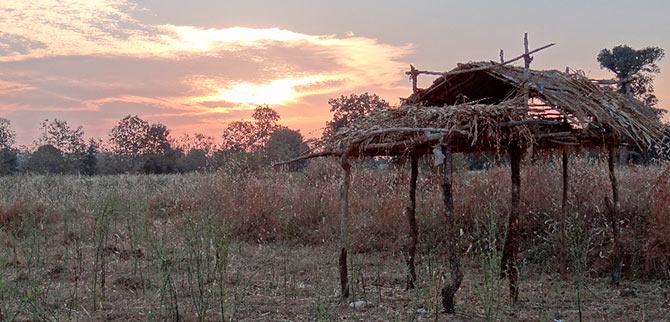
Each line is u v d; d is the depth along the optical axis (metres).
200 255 8.41
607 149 8.80
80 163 40.53
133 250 10.02
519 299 8.34
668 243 9.77
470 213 11.33
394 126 7.99
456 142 7.85
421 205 11.60
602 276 9.93
